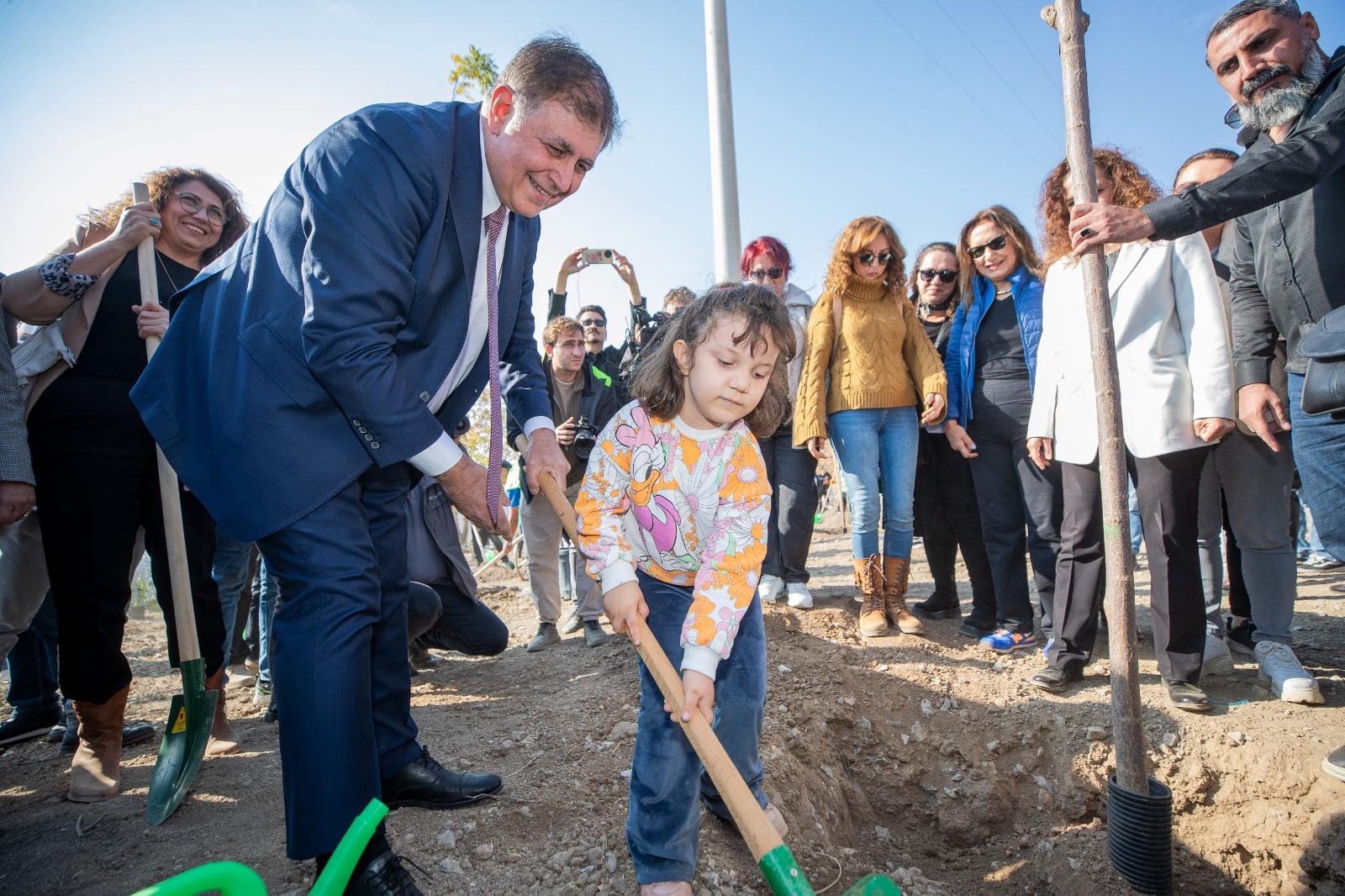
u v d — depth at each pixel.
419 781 2.25
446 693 3.67
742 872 2.07
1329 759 2.65
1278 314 2.74
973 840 3.04
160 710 3.70
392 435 1.75
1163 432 2.96
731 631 1.74
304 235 1.82
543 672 3.84
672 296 4.73
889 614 4.10
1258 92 2.64
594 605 4.24
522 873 2.00
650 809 1.83
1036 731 3.19
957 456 4.06
